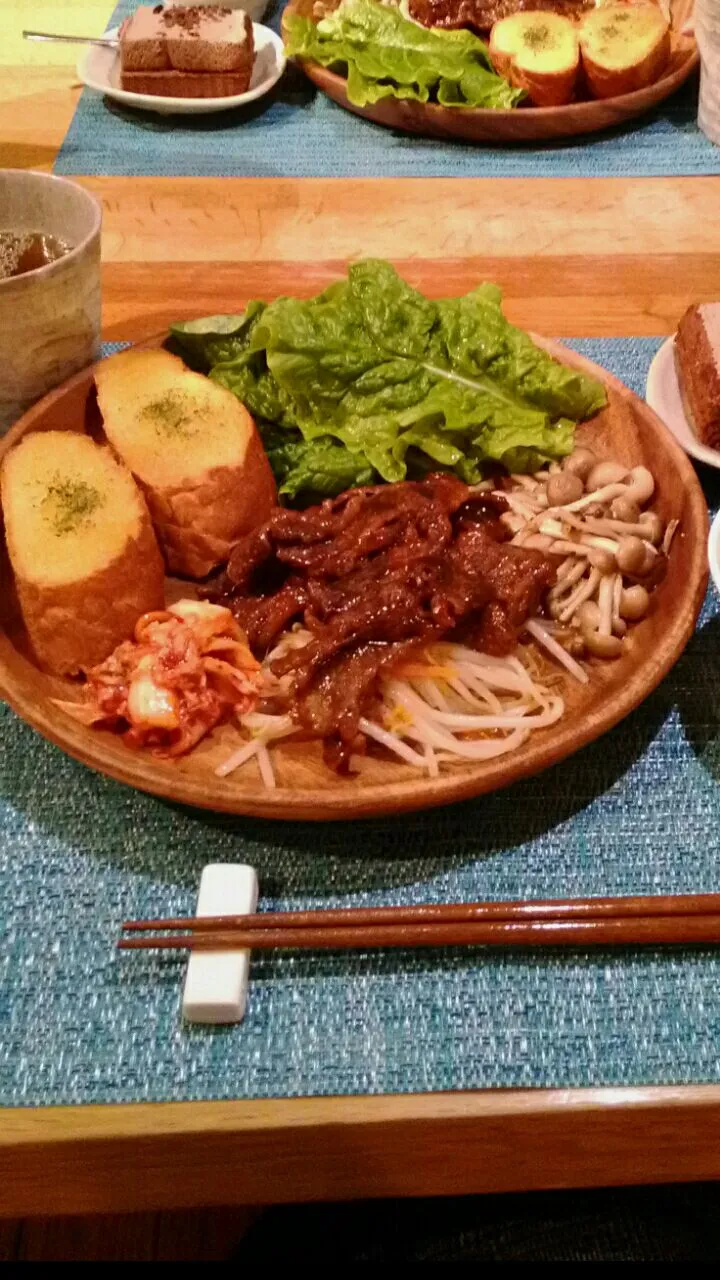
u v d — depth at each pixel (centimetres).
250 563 51
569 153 76
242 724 48
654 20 78
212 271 67
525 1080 38
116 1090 38
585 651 50
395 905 44
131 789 47
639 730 49
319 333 55
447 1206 52
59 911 43
